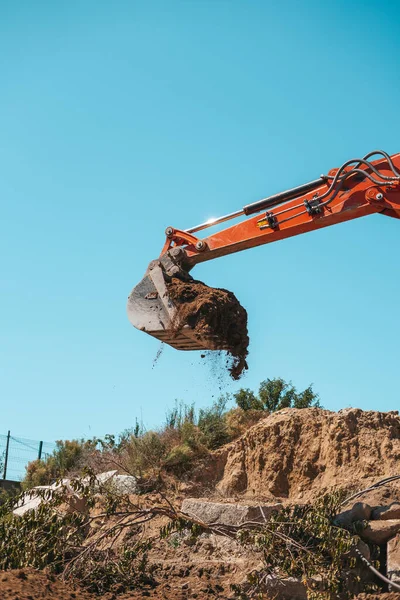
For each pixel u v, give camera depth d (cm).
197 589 794
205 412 1733
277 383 2122
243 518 913
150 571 868
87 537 959
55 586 749
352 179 912
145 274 966
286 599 763
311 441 1344
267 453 1384
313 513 812
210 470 1491
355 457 1255
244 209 965
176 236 1005
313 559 759
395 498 942
